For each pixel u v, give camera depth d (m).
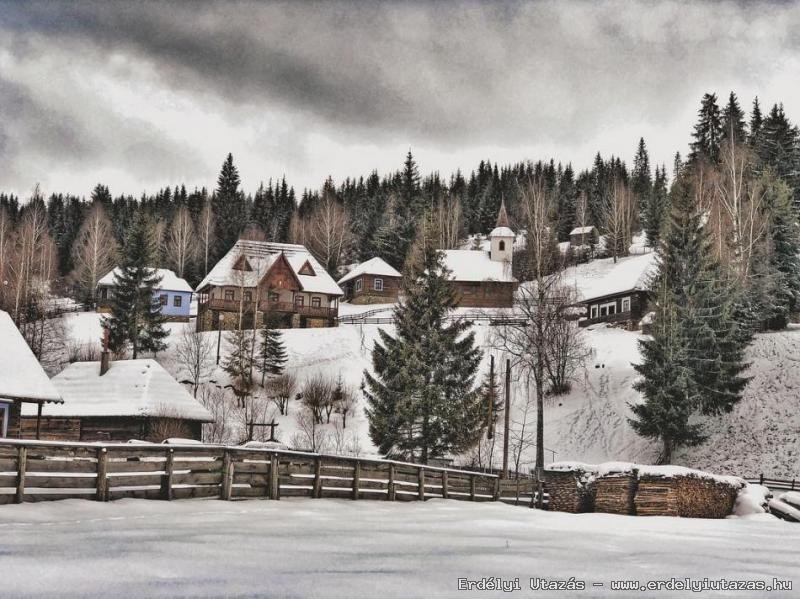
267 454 19.33
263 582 8.08
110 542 10.62
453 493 26.86
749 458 49.62
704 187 89.94
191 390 64.94
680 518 24.02
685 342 53.50
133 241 78.12
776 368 57.47
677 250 58.84
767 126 108.50
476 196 182.38
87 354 73.88
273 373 69.25
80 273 111.38
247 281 87.25
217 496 17.95
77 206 158.62
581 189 172.75
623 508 25.98
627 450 53.62
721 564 11.28
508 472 46.19
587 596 8.17
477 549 11.79
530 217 84.94
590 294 82.31
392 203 156.62
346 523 15.38
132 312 76.38
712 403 53.16
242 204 159.38
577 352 62.16
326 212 137.75
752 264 70.00
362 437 57.88
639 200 153.50
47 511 13.80
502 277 94.69
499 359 66.19
